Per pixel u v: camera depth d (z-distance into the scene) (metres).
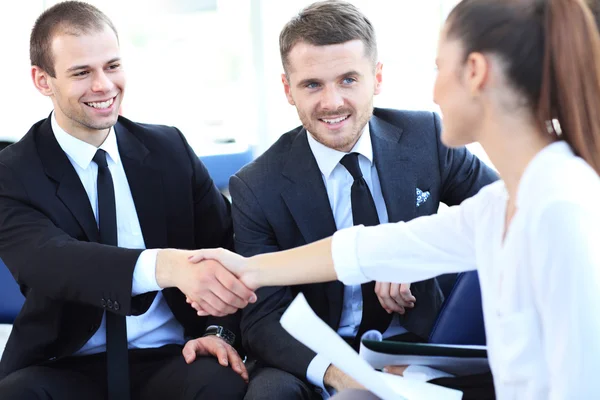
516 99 1.03
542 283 0.95
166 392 1.73
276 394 1.58
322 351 1.13
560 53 0.98
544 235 0.94
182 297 1.90
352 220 1.82
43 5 3.58
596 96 0.97
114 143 1.89
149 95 3.67
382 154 1.84
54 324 1.75
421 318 1.78
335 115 1.73
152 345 1.91
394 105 3.13
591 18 0.97
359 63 1.71
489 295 1.11
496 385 1.09
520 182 1.02
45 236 1.70
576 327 0.91
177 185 1.92
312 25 1.70
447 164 1.89
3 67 3.59
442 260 1.28
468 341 1.57
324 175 1.82
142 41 3.64
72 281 1.64
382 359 1.27
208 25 3.52
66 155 1.81
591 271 0.91
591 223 0.92
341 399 1.24
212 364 1.73
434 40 3.05
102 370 1.80
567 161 0.98
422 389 1.22
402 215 1.81
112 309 1.63
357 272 1.34
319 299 1.79
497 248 1.09
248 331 1.79
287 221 1.80
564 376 0.92
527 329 1.01
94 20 1.78
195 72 3.59
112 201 1.82
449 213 1.26
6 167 1.78
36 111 3.69
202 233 2.03
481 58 1.03
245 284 1.52
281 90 3.28
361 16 1.75
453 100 1.08
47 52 1.77
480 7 1.04
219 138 3.57
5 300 2.12
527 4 1.01
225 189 2.44
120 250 1.66
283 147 1.88
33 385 1.66
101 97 1.77
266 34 3.22
